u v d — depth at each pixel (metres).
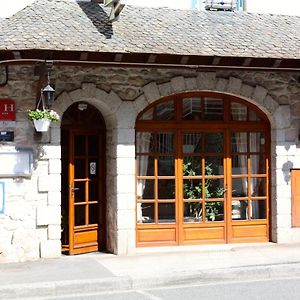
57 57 8.42
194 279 7.84
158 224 9.75
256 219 10.22
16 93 8.86
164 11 10.12
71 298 7.09
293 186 10.09
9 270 8.18
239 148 10.16
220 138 10.06
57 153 8.99
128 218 9.30
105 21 9.30
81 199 9.66
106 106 9.23
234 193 10.16
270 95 9.90
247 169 10.19
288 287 7.45
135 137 9.68
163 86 9.42
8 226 8.81
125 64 8.73
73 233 9.44
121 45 8.63
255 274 8.09
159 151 9.81
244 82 9.76
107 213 9.71
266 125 10.20
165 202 9.80
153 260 8.82
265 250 9.49
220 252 9.40
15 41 8.23
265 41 9.55
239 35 9.65
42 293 7.25
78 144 9.66
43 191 8.95
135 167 9.59
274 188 10.09
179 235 9.81
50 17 9.13
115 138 9.31
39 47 8.15
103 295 7.23
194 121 9.90
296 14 10.91
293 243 10.07
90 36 8.76
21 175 8.85
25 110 8.89
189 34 9.40
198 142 9.98
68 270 8.15
